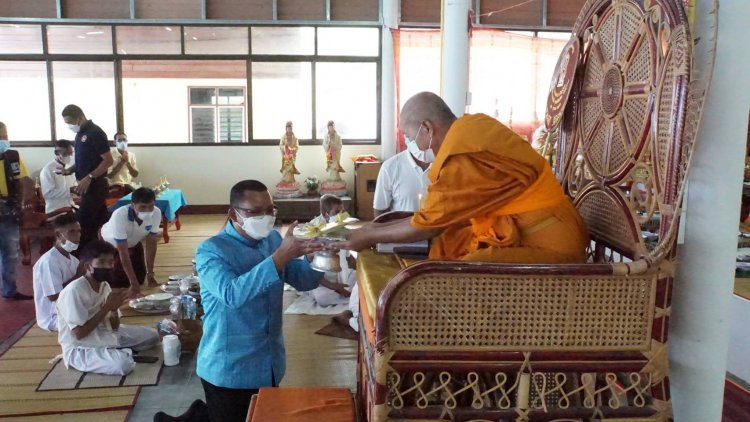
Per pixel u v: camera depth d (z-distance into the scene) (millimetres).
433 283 1344
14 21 8383
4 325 4359
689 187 1541
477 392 1376
